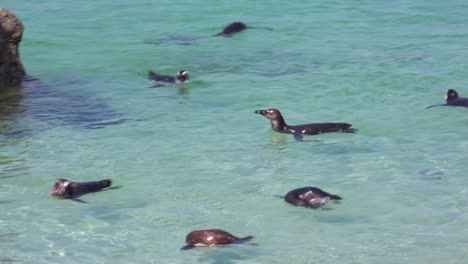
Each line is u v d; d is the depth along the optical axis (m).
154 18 47.03
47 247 19.27
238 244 19.25
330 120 29.12
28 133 27.94
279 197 22.12
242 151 25.98
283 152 25.84
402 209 21.31
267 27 44.53
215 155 25.64
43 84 34.66
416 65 36.09
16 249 19.16
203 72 36.12
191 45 41.28
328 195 21.53
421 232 19.95
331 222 20.56
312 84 33.59
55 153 25.94
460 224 20.39
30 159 25.36
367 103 30.95
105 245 19.36
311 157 25.34
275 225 20.38
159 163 24.97
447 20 45.06
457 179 23.27
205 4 50.03
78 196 22.31
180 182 23.38
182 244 19.34
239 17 46.88
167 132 28.03
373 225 20.36
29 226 20.42
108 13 48.25
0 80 34.16
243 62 37.72
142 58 38.91
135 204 21.78
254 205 21.62
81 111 30.66
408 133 27.48
